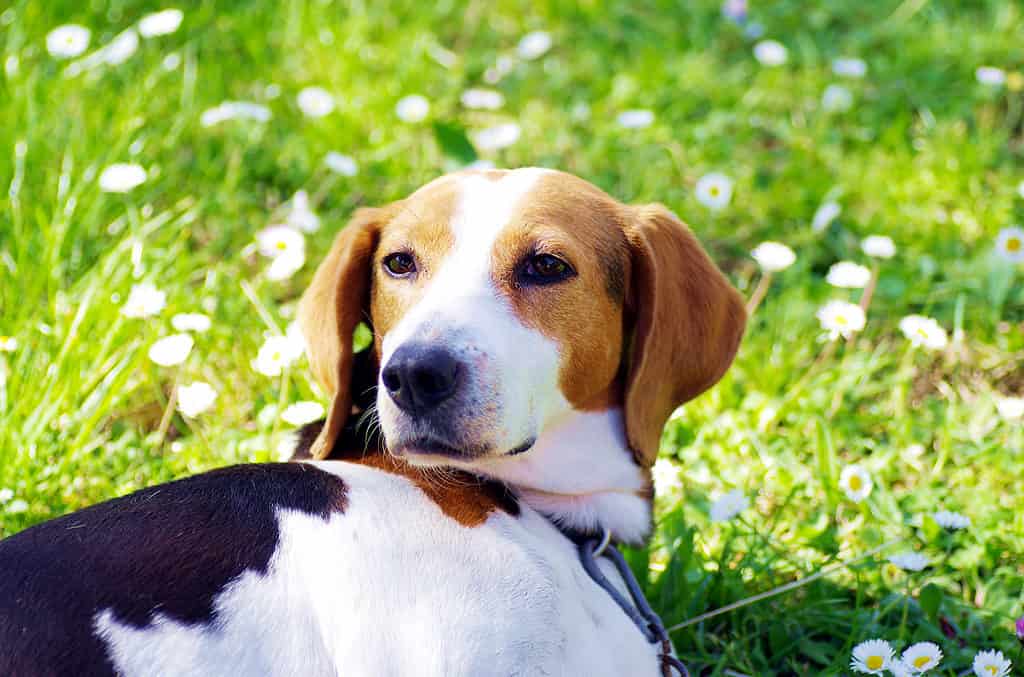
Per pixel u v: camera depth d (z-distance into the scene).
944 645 4.34
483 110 7.84
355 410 4.18
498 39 8.61
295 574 3.33
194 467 5.00
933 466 5.28
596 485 4.02
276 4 8.40
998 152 7.29
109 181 5.64
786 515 4.98
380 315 3.98
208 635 3.21
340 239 4.14
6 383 5.07
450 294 3.68
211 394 4.76
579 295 3.82
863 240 6.65
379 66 8.06
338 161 6.36
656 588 4.46
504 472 3.93
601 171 7.23
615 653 3.57
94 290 5.43
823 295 6.25
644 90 7.95
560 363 3.79
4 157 6.46
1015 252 5.70
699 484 5.09
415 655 3.30
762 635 4.52
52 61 7.45
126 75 7.50
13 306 5.59
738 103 7.88
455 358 3.47
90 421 4.86
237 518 3.38
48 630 3.11
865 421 5.53
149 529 3.31
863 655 3.97
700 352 4.11
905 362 5.70
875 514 4.86
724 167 7.21
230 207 6.67
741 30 8.62
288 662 3.24
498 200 3.90
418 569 3.40
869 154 7.27
